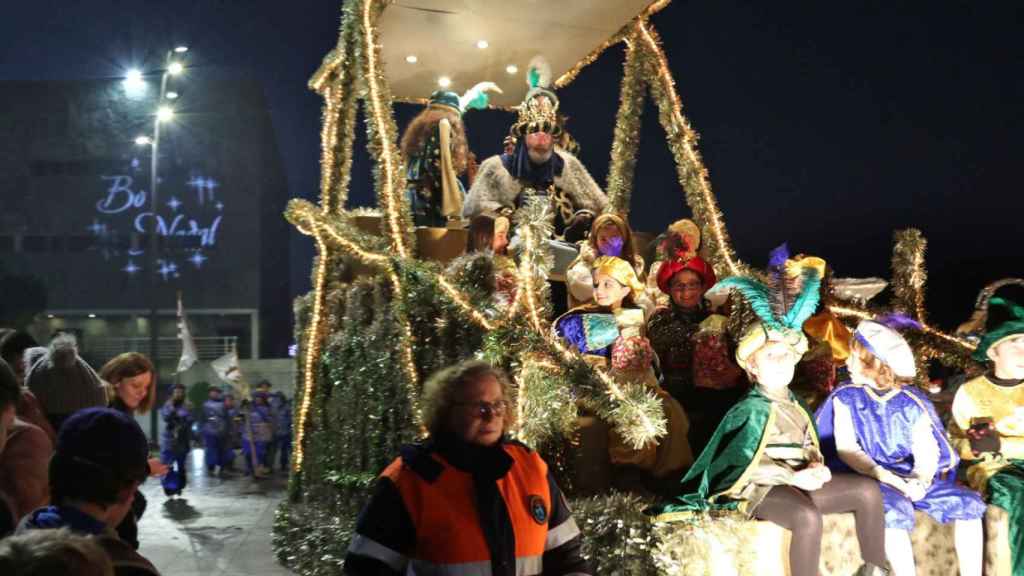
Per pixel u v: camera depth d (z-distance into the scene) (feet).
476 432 10.50
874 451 17.44
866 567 15.80
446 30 27.73
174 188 131.03
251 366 107.55
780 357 16.11
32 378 15.75
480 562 10.00
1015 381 19.30
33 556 5.75
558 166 27.71
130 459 8.98
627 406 15.61
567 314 18.94
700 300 21.16
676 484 17.54
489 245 23.03
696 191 26.04
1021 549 17.87
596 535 15.64
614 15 26.99
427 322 20.15
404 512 10.15
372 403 22.75
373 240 23.00
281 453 66.85
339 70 26.61
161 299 130.21
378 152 22.67
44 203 129.70
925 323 24.00
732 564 14.75
